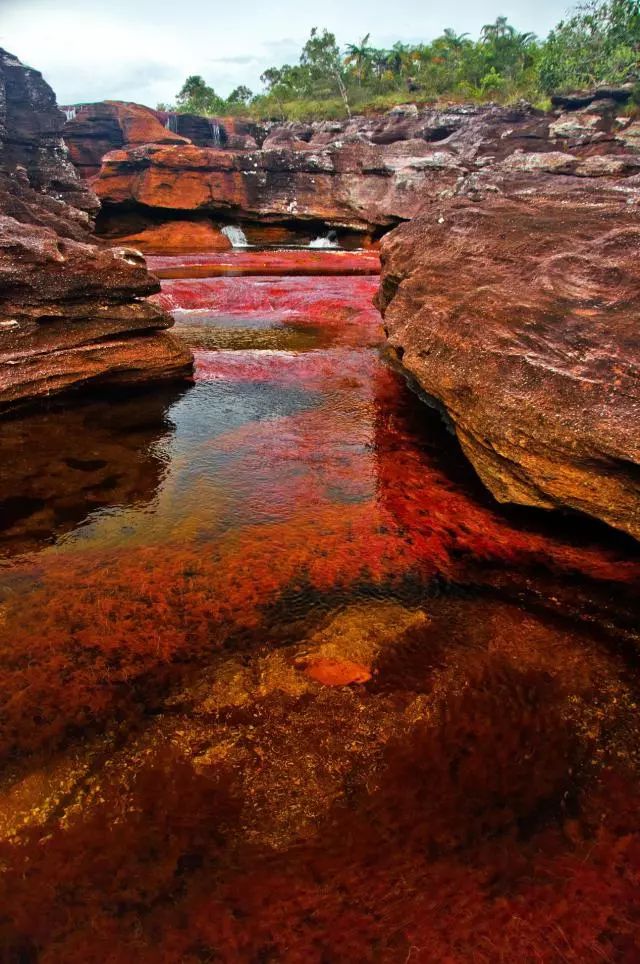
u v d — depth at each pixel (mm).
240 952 3127
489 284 8594
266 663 5188
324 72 87188
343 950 3137
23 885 3422
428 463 9172
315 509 7867
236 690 4883
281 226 52469
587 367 6273
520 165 42250
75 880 3455
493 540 7078
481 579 6426
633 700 4750
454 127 55156
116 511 7699
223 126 71312
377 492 8320
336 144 51469
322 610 5918
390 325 10539
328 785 4059
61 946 3150
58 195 43344
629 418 5629
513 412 6695
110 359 11383
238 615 5812
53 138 43469
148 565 6586
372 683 4973
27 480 8391
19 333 10430
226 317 20281
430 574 6516
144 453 9375
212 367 13703
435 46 87250
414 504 7969
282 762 4227
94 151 61531
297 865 3549
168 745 4355
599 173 38969
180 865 3543
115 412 10891
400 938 3189
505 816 3846
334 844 3668
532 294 7594
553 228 9109
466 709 4707
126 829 3748
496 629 5629
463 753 4309
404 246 12250
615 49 65625
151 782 4066
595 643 5402
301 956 3111
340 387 12656
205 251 43625
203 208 49938
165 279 27203
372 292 24234
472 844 3670
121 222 50062
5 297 10320
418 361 8828
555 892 3398
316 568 6609
